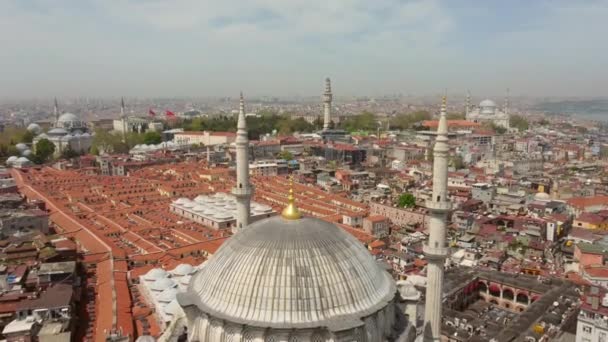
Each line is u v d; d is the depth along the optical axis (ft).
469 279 517.55
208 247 554.05
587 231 649.20
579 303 444.96
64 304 370.73
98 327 364.38
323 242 197.57
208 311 186.70
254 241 198.70
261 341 176.65
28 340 337.72
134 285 454.40
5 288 411.95
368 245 590.96
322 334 177.47
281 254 189.98
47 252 493.77
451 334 403.75
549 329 398.83
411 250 588.91
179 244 584.81
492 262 572.51
